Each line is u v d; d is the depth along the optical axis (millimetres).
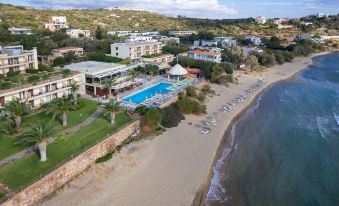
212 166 54812
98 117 67312
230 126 74500
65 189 45281
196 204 43844
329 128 75625
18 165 46156
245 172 53594
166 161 54938
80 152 49875
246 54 155500
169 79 106938
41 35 159375
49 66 98875
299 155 60656
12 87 67500
